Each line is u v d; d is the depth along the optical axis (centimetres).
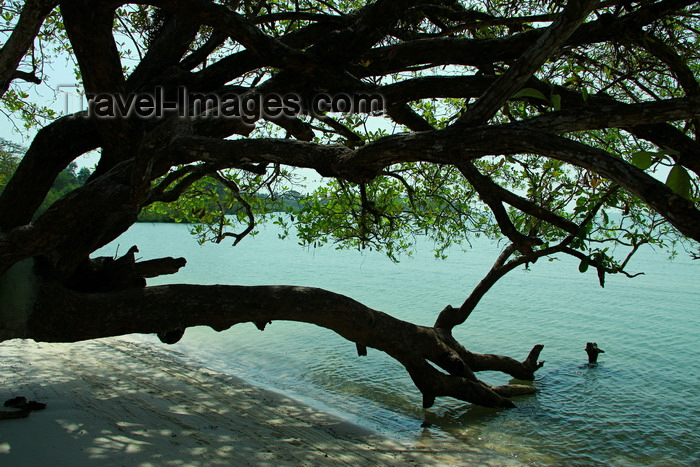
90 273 604
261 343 1102
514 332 1245
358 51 545
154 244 4084
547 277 2216
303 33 643
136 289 541
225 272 2372
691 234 200
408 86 557
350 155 334
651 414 711
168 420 579
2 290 482
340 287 1934
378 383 841
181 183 659
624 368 944
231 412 637
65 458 446
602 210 503
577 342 1145
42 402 612
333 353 1027
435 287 1939
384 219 824
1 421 534
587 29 516
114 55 492
